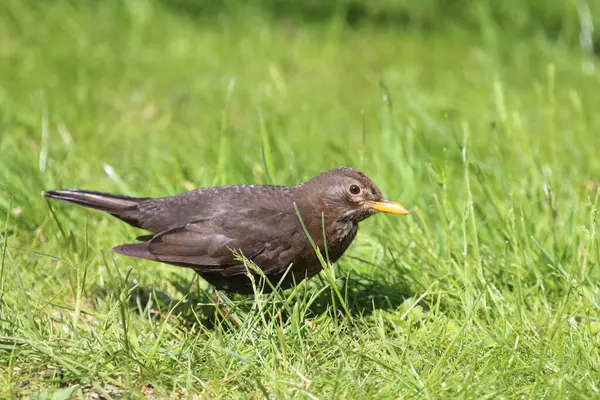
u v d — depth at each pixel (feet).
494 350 27.91
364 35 72.33
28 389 26.21
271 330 28.53
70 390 25.81
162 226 32.07
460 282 32.40
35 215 37.86
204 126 53.67
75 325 29.09
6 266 33.27
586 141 48.24
